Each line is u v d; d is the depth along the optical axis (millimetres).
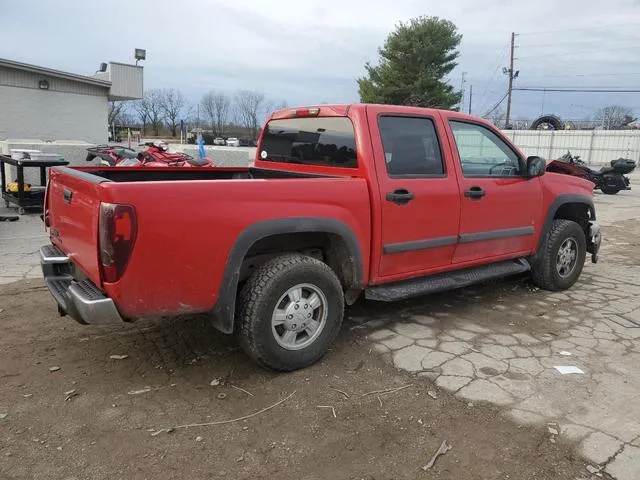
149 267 3135
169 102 64375
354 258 4059
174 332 4516
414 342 4422
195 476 2711
